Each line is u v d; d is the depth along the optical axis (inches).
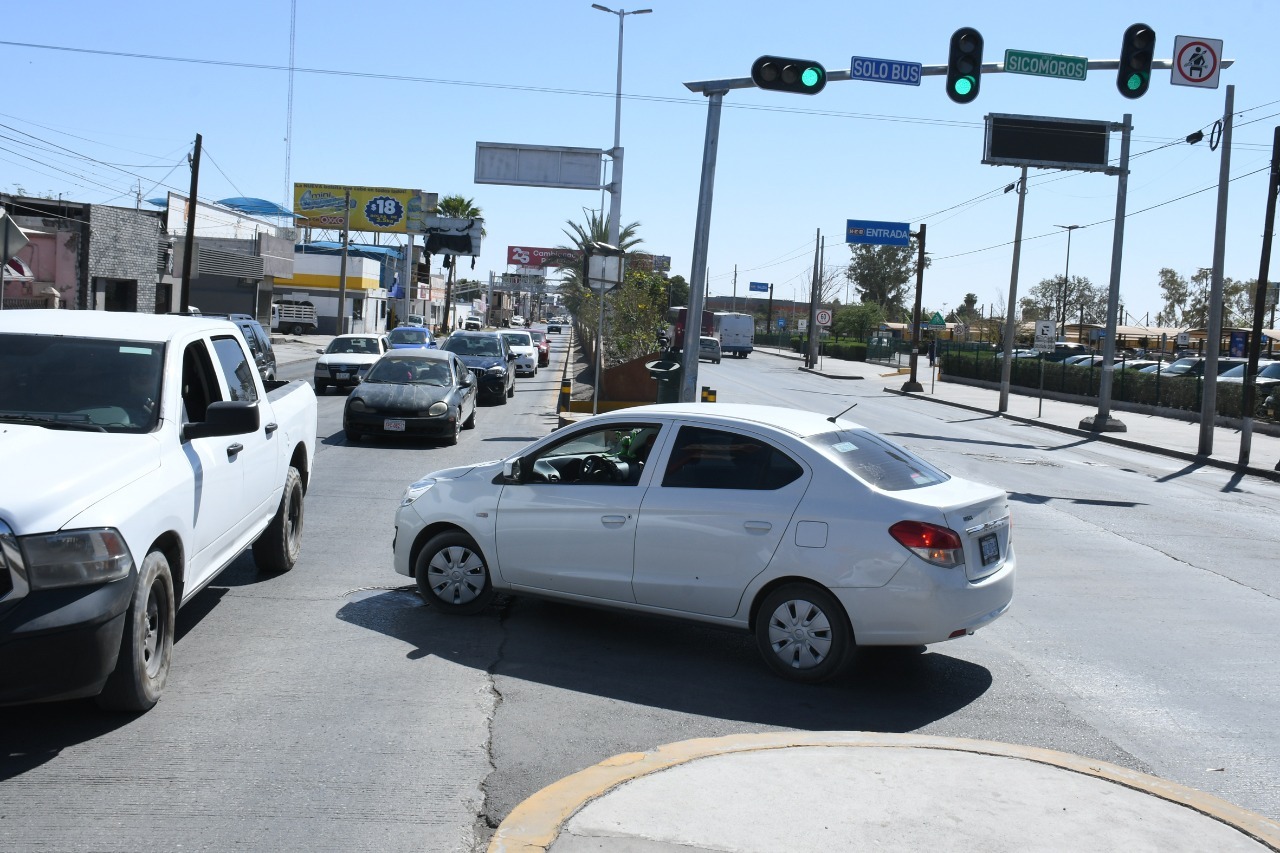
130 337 247.8
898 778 186.7
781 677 257.0
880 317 4065.0
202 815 172.6
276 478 317.7
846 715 234.8
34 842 161.5
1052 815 173.0
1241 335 1633.9
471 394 800.3
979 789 182.9
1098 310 4431.6
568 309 2598.4
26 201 1363.2
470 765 197.5
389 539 404.2
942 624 243.4
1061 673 274.5
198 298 2014.0
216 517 253.8
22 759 192.4
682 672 260.1
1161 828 169.6
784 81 583.8
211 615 291.6
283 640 271.1
